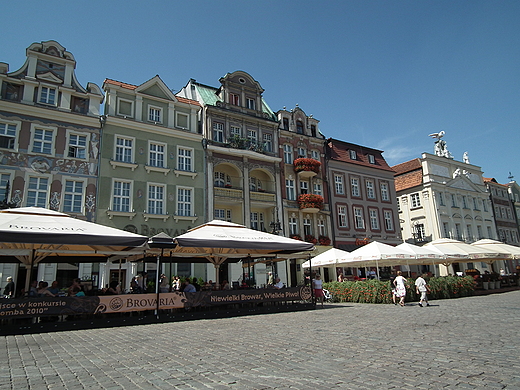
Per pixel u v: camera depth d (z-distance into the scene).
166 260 19.30
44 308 11.38
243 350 7.81
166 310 14.67
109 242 12.28
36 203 21.08
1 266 19.30
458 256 25.27
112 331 11.19
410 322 11.91
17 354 7.77
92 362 6.92
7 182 20.34
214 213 26.97
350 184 36.62
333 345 8.23
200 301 14.40
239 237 15.84
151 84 26.61
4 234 10.77
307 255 18.50
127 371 6.20
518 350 7.41
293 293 16.89
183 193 26.14
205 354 7.47
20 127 21.34
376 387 5.15
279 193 30.86
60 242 11.49
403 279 18.45
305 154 34.22
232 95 30.97
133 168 24.30
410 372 5.91
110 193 23.19
